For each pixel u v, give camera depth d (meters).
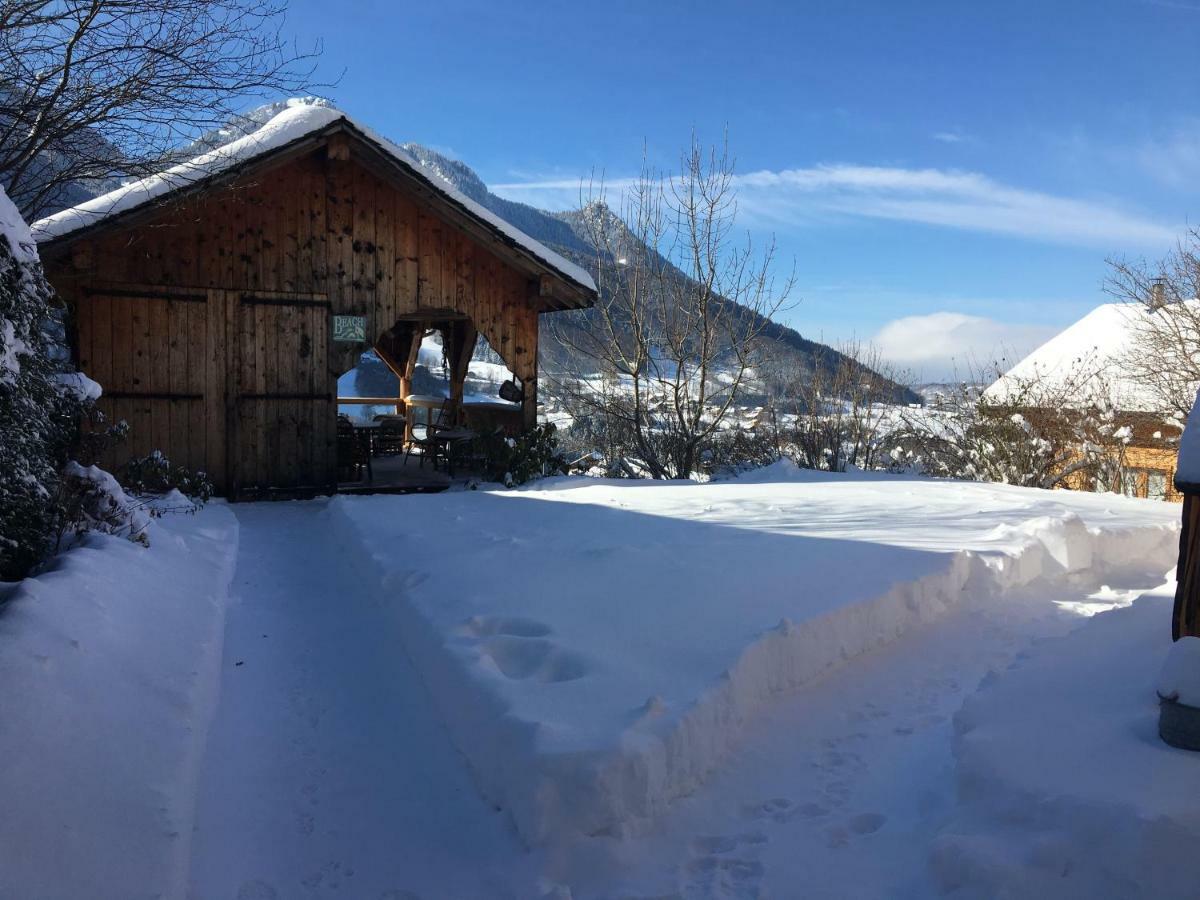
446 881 2.80
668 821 3.06
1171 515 8.36
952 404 17.55
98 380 9.50
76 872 2.41
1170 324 18.77
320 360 10.62
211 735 3.83
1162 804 2.38
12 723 2.87
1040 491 10.50
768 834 3.01
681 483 11.55
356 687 4.44
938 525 7.32
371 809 3.27
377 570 5.95
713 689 3.52
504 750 3.15
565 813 2.89
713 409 18.23
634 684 3.57
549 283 11.58
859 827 3.04
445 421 16.36
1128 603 5.79
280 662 4.80
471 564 5.77
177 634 4.39
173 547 6.18
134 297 9.66
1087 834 2.38
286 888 2.80
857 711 4.03
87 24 6.77
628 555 5.91
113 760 2.95
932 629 5.12
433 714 3.96
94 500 5.79
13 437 4.69
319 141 10.01
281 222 10.38
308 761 3.66
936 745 3.61
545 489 10.33
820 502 8.95
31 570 4.72
